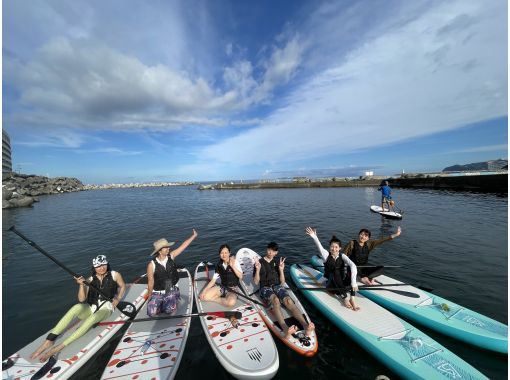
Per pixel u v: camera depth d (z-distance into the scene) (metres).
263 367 3.68
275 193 37.19
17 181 50.06
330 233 12.31
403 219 14.72
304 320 4.56
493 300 5.70
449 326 4.57
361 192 32.84
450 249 9.14
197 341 4.61
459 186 29.91
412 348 4.07
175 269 5.29
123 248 10.91
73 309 4.31
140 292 6.09
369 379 3.77
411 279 6.84
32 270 8.52
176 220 17.70
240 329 4.55
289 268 8.01
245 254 8.05
